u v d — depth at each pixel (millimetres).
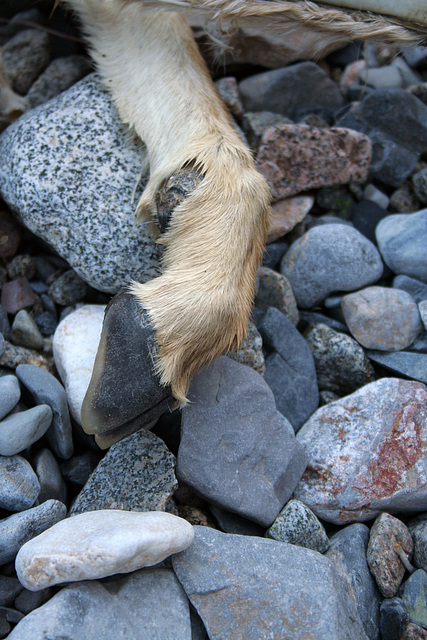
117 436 304
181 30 386
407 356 382
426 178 448
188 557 301
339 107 494
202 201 317
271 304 398
